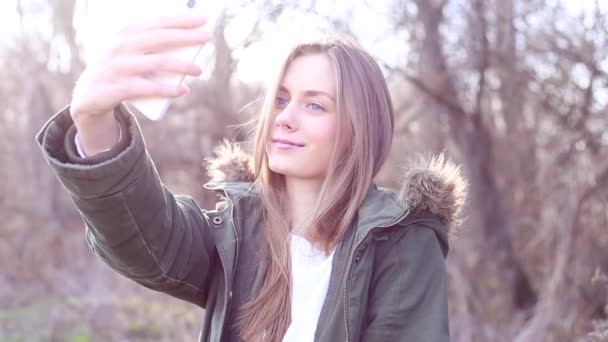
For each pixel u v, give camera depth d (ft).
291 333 5.25
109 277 24.76
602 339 10.76
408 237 5.49
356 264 5.25
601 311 13.85
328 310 5.20
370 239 5.31
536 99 17.90
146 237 4.74
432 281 5.42
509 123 19.17
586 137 16.31
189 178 24.64
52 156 4.36
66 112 4.38
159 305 22.61
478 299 17.54
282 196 5.67
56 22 27.91
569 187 15.92
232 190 5.70
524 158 18.90
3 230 26.78
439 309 5.34
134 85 4.01
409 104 20.16
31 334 20.27
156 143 24.31
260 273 5.41
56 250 26.68
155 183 4.70
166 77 4.10
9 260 26.14
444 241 5.74
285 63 5.65
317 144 5.50
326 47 5.69
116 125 4.41
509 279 17.93
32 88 28.07
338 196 5.44
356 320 5.15
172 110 22.68
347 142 5.55
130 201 4.48
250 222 5.62
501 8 18.06
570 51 16.81
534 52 17.87
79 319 21.22
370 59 5.85
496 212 18.76
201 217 5.57
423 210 5.61
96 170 4.24
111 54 4.04
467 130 19.24
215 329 5.29
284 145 5.52
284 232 5.47
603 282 13.16
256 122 6.96
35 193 27.91
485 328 16.56
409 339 5.26
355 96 5.57
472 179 19.03
